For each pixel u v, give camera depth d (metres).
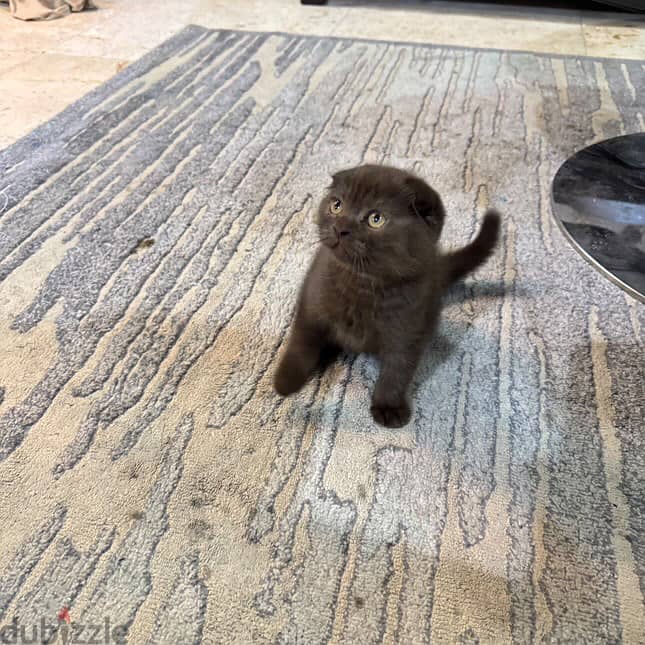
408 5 1.22
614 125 0.80
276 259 0.58
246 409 0.44
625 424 0.44
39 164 0.70
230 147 0.75
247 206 0.65
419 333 0.41
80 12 1.16
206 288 0.54
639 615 0.34
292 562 0.35
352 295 0.40
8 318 0.51
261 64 0.95
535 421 0.44
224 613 0.33
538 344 0.50
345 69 0.94
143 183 0.68
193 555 0.35
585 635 0.33
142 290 0.54
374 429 0.43
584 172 0.42
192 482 0.39
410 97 0.86
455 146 0.75
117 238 0.60
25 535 0.36
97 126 0.78
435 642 0.32
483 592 0.34
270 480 0.39
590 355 0.49
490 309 0.53
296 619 0.33
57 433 0.42
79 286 0.54
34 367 0.47
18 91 0.87
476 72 0.94
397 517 0.38
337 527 0.37
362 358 0.48
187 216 0.63
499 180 0.69
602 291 0.55
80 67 0.95
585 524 0.38
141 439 0.42
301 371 0.44
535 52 1.01
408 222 0.37
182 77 0.91
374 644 0.32
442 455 0.41
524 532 0.37
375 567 0.35
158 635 0.32
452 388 0.46
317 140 0.76
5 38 1.04
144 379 0.46
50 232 0.60
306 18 1.15
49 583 0.34
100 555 0.35
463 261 0.52
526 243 0.60
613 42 1.06
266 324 0.51
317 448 0.41
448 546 0.36
